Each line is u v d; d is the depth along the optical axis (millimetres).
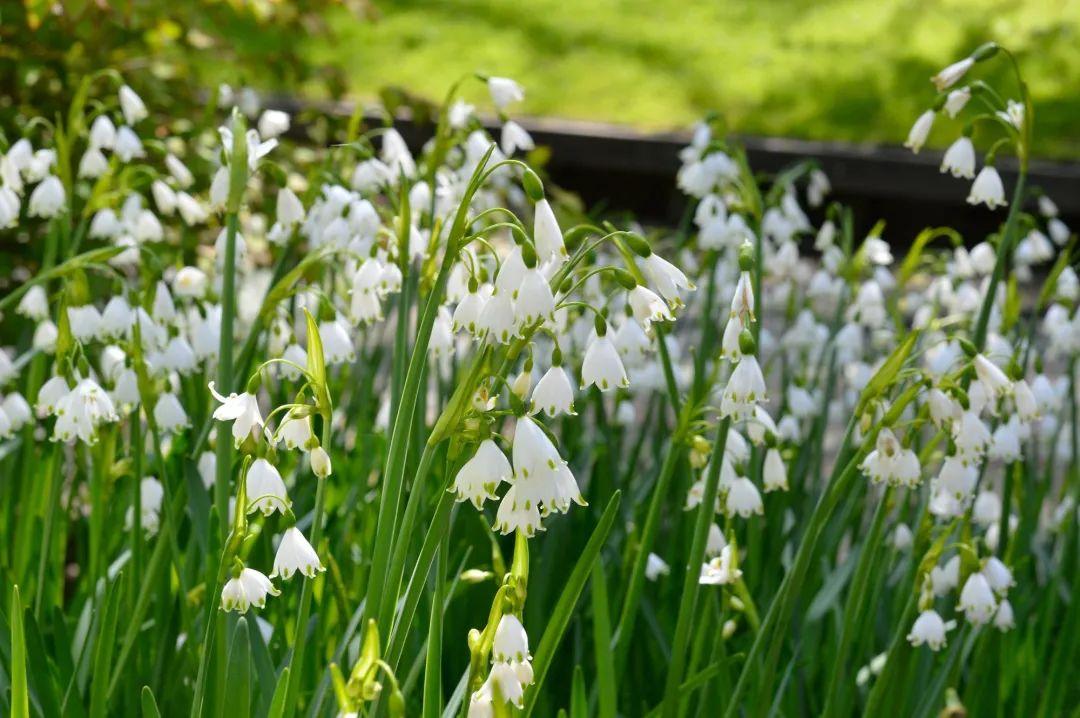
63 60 4770
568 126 10508
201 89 5785
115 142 3613
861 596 2688
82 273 2963
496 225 1891
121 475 3359
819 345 4566
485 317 1852
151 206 4762
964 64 2938
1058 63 11703
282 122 4035
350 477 4258
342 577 3268
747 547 3523
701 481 2904
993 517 3453
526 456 1828
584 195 10742
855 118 11094
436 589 2105
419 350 2014
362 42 12586
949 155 3047
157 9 4898
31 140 4730
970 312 4289
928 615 2656
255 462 1990
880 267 4449
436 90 11688
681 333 5410
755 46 12656
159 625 2926
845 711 3002
